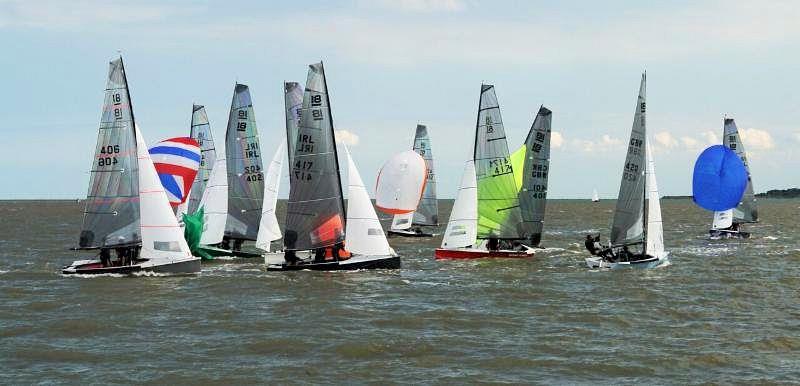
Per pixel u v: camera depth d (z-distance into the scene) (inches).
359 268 2014.0
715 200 2851.9
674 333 1235.9
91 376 995.3
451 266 2167.8
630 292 1663.4
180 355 1099.9
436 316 1378.0
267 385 957.8
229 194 2463.1
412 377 989.2
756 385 950.4
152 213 1915.6
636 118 2086.6
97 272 1910.7
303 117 1994.3
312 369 1026.1
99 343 1176.8
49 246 3024.1
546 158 2596.0
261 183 2502.5
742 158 3410.4
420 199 3713.1
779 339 1182.3
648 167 2090.3
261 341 1179.3
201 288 1717.5
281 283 1797.5
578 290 1695.4
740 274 1973.4
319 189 2010.3
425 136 3686.0
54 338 1211.9
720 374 998.4
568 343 1166.3
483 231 2345.0
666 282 1820.9
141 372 1013.8
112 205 1897.1
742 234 3400.6
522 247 2401.6
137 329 1275.8
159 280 1841.8
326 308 1461.6
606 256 2146.9
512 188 2326.5
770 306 1481.3
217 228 2393.0
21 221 5497.1
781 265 2192.4
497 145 2309.3
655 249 2132.1
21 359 1082.1
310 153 1999.3
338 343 1161.4
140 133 1924.2
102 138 1889.8
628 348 1133.7
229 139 2472.9
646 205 2129.7
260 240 2322.8
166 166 2497.5
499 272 2033.7
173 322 1330.0
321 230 2014.0
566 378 984.9
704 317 1369.3
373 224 2037.4
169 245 1921.8
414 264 2218.3
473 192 2310.5
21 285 1769.2
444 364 1049.5
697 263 2249.0
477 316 1379.2
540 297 1595.7
